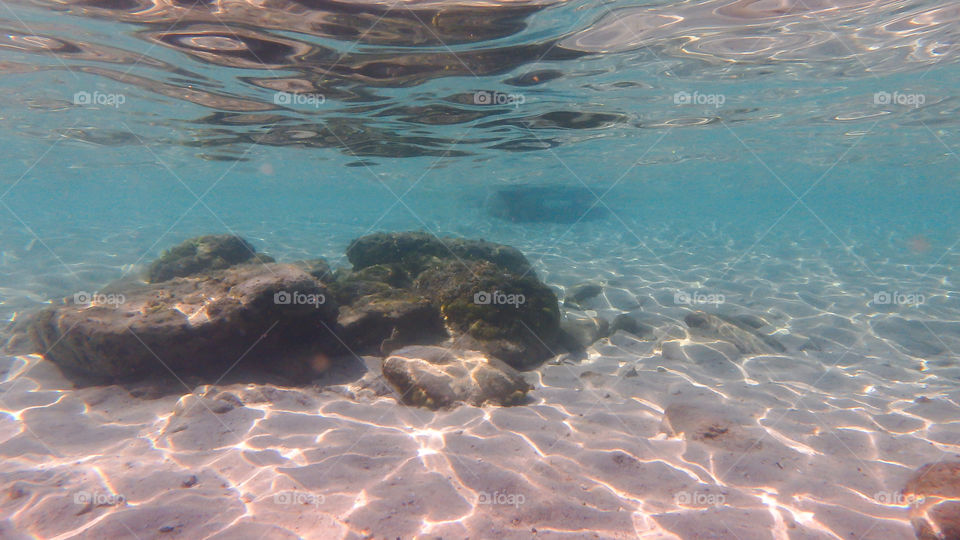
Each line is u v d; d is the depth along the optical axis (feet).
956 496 10.86
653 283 42.86
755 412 17.65
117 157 73.20
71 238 65.41
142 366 17.81
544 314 24.30
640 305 35.32
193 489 11.51
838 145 69.87
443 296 24.58
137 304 19.38
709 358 23.89
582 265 52.03
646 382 20.66
